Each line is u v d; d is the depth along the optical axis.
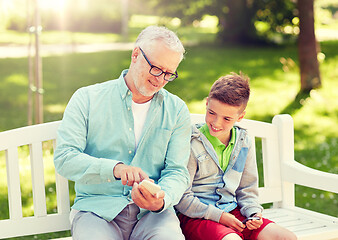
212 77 10.41
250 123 2.76
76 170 2.00
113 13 19.67
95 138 2.15
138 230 2.11
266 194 2.77
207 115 2.29
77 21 19.45
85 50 14.09
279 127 2.81
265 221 2.28
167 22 16.27
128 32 19.38
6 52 13.20
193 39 16.19
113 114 2.16
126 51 13.95
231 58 12.62
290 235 2.19
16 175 2.29
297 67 11.27
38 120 5.24
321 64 10.91
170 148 2.23
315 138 6.50
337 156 5.73
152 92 2.12
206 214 2.22
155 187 1.89
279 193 2.80
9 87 9.42
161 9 16.03
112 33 19.59
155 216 2.12
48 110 7.86
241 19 14.86
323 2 18.30
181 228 2.30
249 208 2.32
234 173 2.37
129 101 2.17
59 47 14.56
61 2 18.92
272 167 2.79
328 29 17.70
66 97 8.80
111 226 2.08
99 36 18.14
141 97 2.19
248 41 14.88
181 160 2.22
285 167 2.78
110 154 2.16
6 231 2.27
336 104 8.09
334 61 11.26
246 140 2.41
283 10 14.41
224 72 10.90
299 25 8.70
